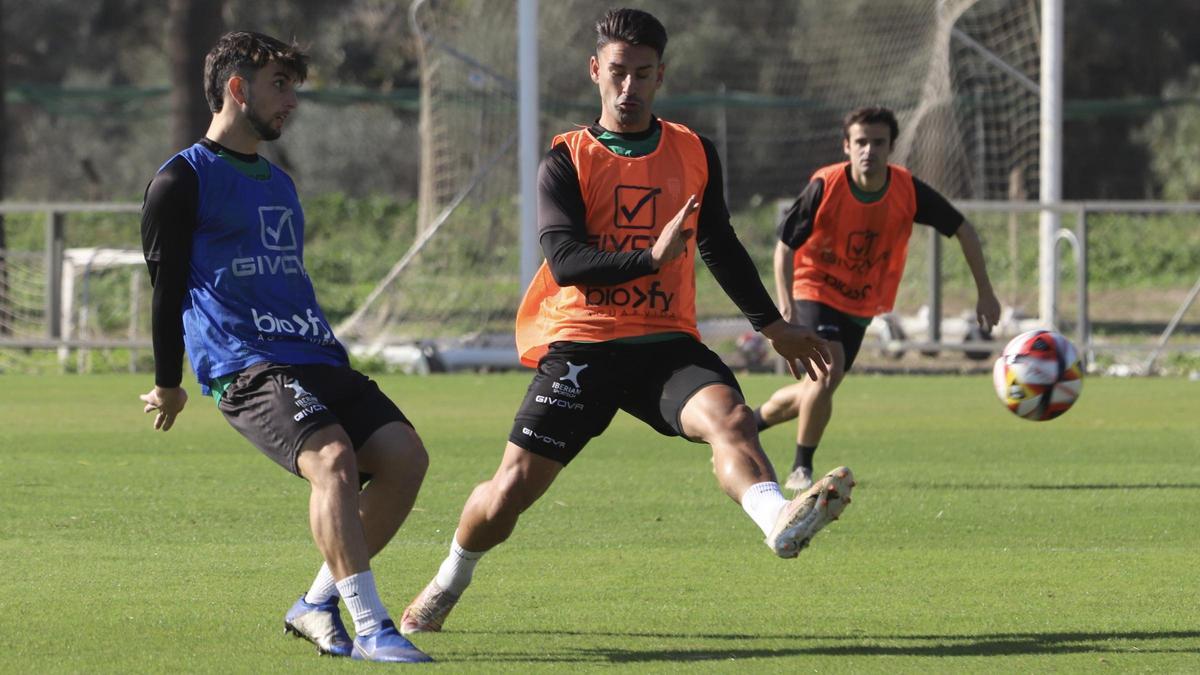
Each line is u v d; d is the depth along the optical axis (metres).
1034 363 22.34
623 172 13.73
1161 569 17.64
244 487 24.23
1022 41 68.62
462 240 54.75
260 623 14.51
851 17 69.56
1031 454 29.27
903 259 24.59
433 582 14.20
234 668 12.62
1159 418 35.91
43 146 118.50
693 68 95.38
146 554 18.42
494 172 55.34
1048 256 49.97
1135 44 113.19
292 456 12.82
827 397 24.03
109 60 116.94
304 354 13.34
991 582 16.83
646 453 29.23
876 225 23.94
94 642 13.66
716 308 62.19
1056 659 13.08
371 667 12.62
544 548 18.97
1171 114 111.38
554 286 14.26
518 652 13.33
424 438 31.55
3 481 24.81
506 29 57.47
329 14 109.00
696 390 13.33
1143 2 113.06
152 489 23.97
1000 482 25.30
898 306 60.31
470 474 26.06
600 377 13.64
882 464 27.77
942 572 17.44
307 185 114.38
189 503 22.55
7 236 66.44
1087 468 27.16
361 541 12.66
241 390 13.12
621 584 16.67
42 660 12.95
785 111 84.88
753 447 12.78
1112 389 43.59
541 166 13.79
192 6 65.50
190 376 45.91
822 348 13.98
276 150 114.75
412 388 43.62
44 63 114.56
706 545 19.23
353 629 14.64
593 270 13.01
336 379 13.40
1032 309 68.12
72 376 47.56
